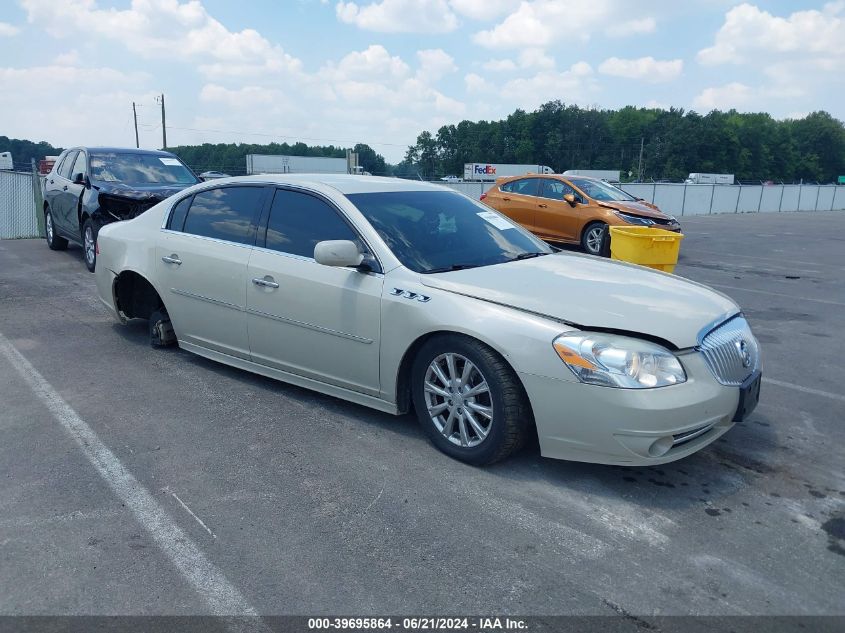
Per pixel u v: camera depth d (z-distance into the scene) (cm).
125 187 904
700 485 365
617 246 805
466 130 11625
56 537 307
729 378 362
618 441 333
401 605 264
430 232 448
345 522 321
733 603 267
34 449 396
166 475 366
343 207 441
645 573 286
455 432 388
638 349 336
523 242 489
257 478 364
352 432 424
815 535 318
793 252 1532
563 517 329
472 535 312
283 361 467
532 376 345
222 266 492
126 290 611
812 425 457
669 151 10944
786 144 11625
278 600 266
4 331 649
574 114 11212
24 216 1488
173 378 521
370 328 409
